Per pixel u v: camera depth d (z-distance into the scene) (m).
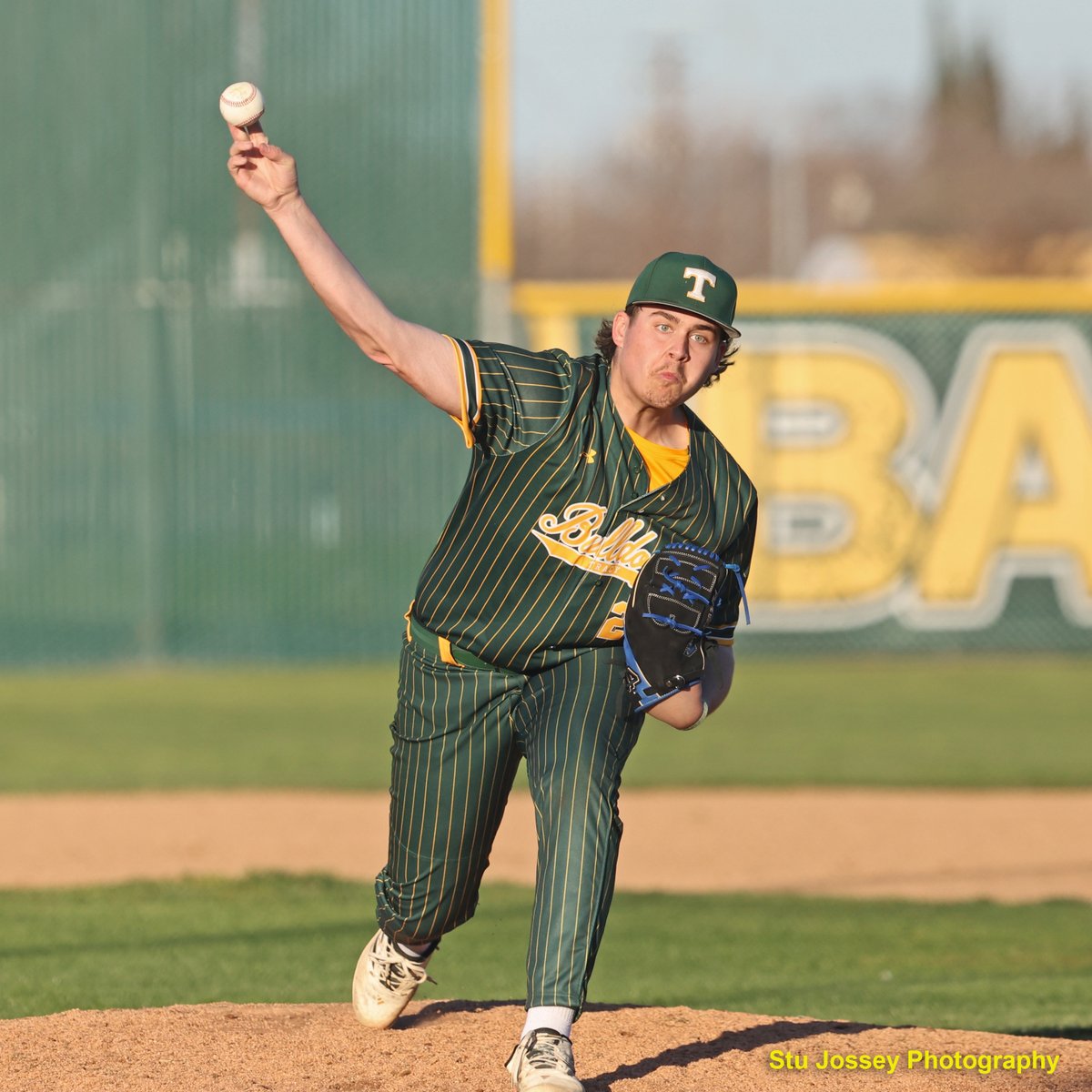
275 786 38.81
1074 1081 14.52
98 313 59.00
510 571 13.52
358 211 59.28
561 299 59.41
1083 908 27.95
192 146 58.91
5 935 24.45
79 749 43.50
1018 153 134.88
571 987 12.84
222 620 59.94
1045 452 60.47
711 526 13.78
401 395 60.25
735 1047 15.52
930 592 60.88
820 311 60.19
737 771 41.41
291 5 58.88
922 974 22.66
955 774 40.94
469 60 59.19
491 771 14.27
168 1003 19.56
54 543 59.16
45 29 58.47
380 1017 15.84
